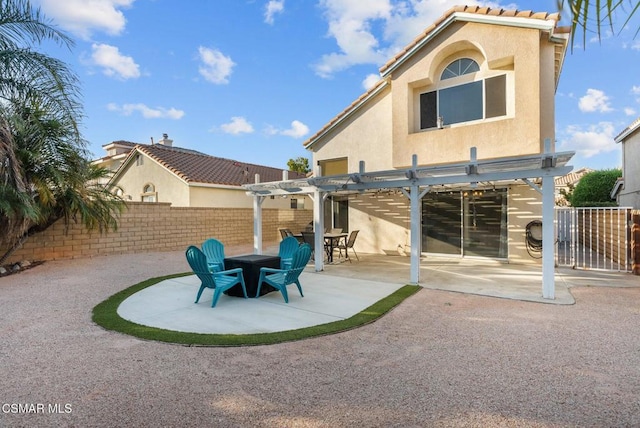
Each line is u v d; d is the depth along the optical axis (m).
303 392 3.89
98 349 5.05
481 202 13.65
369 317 6.49
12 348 5.08
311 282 9.83
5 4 8.80
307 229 17.72
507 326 6.04
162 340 5.35
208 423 3.33
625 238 10.95
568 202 29.58
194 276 10.48
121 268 11.38
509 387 3.97
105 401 3.70
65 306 7.23
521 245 12.84
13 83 9.38
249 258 8.62
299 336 5.54
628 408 3.55
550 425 3.29
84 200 11.37
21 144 9.86
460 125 12.58
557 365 4.52
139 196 23.02
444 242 14.45
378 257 14.95
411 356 4.83
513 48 11.16
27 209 9.25
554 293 7.97
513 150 11.20
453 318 6.52
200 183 20.42
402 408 3.57
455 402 3.68
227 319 6.47
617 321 6.23
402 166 13.20
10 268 10.58
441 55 12.61
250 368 4.47
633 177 17.86
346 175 10.02
